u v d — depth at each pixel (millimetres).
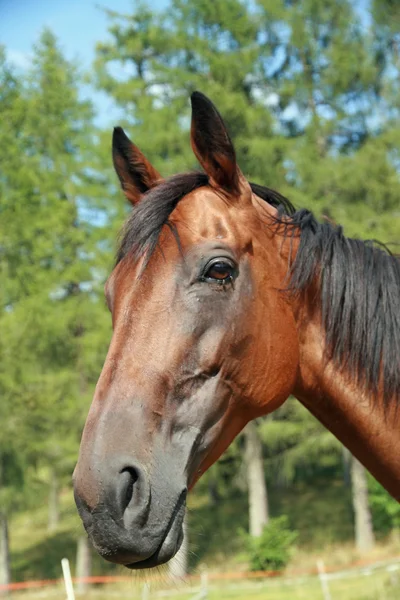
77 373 18219
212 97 17297
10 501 17672
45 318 17531
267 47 19297
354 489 18953
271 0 18922
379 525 19031
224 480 22766
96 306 18281
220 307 2174
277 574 16578
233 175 2354
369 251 2590
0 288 18531
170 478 1974
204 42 18094
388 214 17391
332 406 2482
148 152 17109
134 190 2688
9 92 19234
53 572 21297
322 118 19000
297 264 2441
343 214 17172
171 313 2107
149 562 1905
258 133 18125
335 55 19125
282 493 27359
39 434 17859
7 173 18562
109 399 1989
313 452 18000
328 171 17438
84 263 18266
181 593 14469
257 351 2250
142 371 2035
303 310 2477
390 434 2424
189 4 18391
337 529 21156
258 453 19344
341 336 2457
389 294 2492
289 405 17562
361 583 13375
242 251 2281
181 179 2361
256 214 2430
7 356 17656
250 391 2240
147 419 1985
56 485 21562
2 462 17844
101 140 17844
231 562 18594
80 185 18953
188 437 2070
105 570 19766
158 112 17297
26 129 19859
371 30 19828
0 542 19016
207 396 2127
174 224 2219
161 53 18469
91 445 1910
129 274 2178
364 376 2445
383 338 2451
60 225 18125
